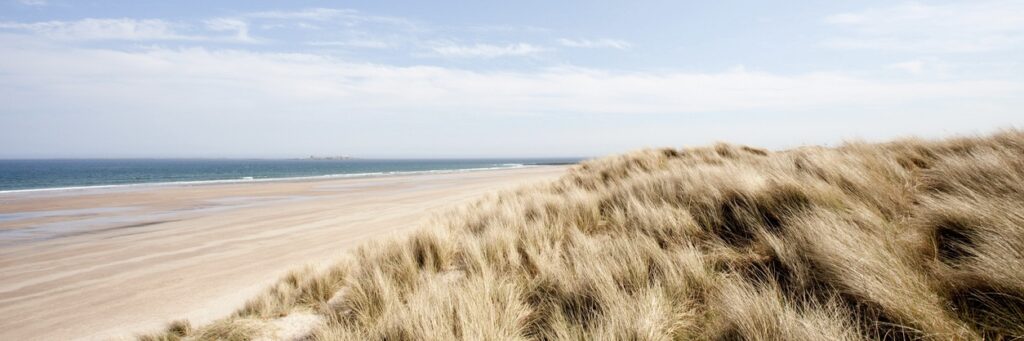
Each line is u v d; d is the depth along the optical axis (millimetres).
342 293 4727
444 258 5172
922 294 2381
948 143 7250
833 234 3188
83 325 5098
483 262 4332
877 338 2211
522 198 9422
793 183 4688
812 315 2371
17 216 16234
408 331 2975
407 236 6641
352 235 10711
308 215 15234
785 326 2273
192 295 6109
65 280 7188
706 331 2637
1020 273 2219
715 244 4020
